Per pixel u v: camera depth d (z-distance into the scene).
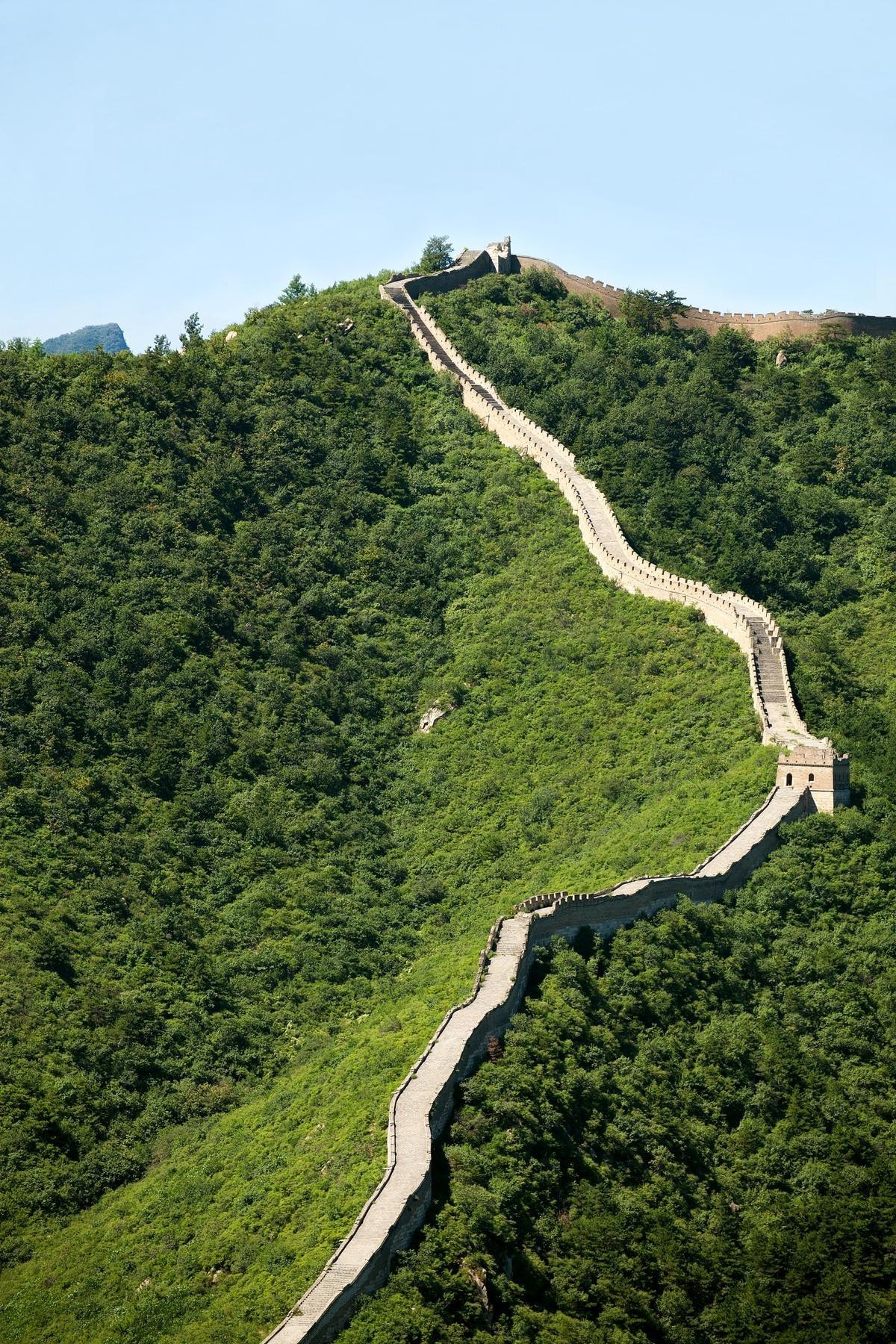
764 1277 131.12
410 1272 112.75
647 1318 122.50
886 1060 153.75
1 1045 154.62
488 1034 135.88
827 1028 155.38
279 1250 118.75
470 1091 129.00
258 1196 130.25
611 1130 134.62
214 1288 121.00
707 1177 139.38
